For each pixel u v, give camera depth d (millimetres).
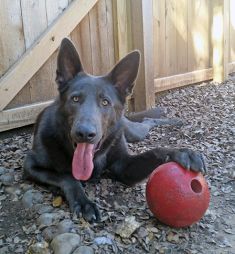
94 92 983
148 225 907
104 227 889
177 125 1704
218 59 2492
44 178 1049
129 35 1835
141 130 1552
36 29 1540
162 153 1003
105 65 1817
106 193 1076
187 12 2283
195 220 868
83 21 1691
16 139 1519
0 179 1136
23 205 1011
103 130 986
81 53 1711
